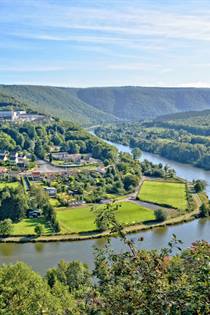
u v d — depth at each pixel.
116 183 187.12
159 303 17.69
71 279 72.00
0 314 44.25
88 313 20.95
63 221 138.62
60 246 116.19
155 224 137.12
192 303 16.95
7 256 107.31
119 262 21.14
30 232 126.75
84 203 163.00
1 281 52.50
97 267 22.23
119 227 22.58
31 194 162.38
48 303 48.88
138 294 18.81
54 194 174.88
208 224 139.88
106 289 20.59
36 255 108.19
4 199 144.12
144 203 165.00
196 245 21.25
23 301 47.78
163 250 21.20
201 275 18.14
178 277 19.16
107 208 23.34
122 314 18.95
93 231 128.62
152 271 19.44
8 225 124.12
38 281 56.53
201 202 168.00
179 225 138.62
